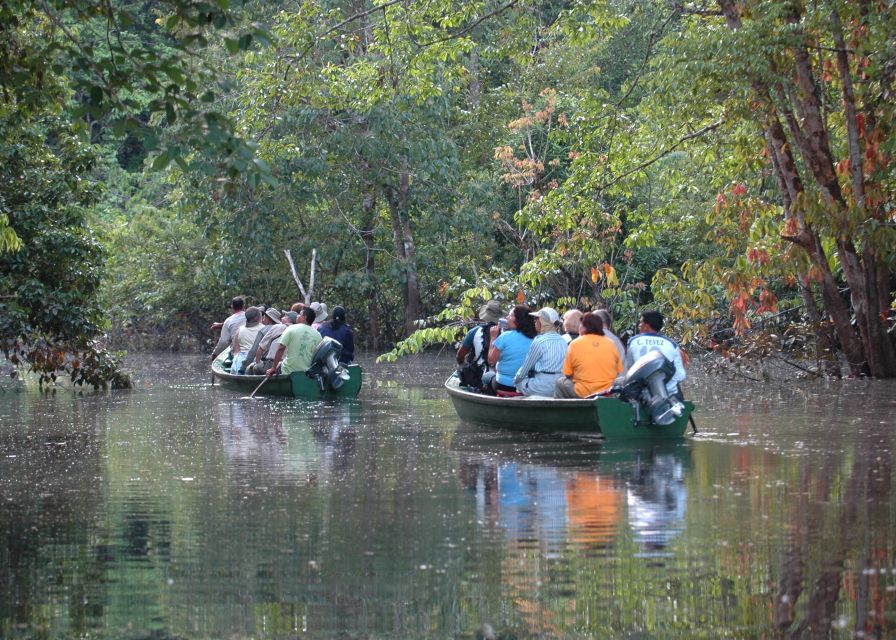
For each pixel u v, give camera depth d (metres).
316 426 18.27
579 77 46.34
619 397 15.65
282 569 8.34
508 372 18.19
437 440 15.98
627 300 35.06
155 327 51.81
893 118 22.98
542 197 30.48
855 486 11.38
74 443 16.14
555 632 6.87
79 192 25.70
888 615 7.05
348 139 40.44
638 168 29.72
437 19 29.31
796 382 26.33
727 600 7.39
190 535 9.47
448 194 43.75
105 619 7.21
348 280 44.09
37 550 9.00
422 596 7.59
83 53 11.70
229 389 26.81
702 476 12.23
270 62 28.34
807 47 23.70
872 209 24.67
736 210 27.77
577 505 10.62
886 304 26.75
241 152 11.09
